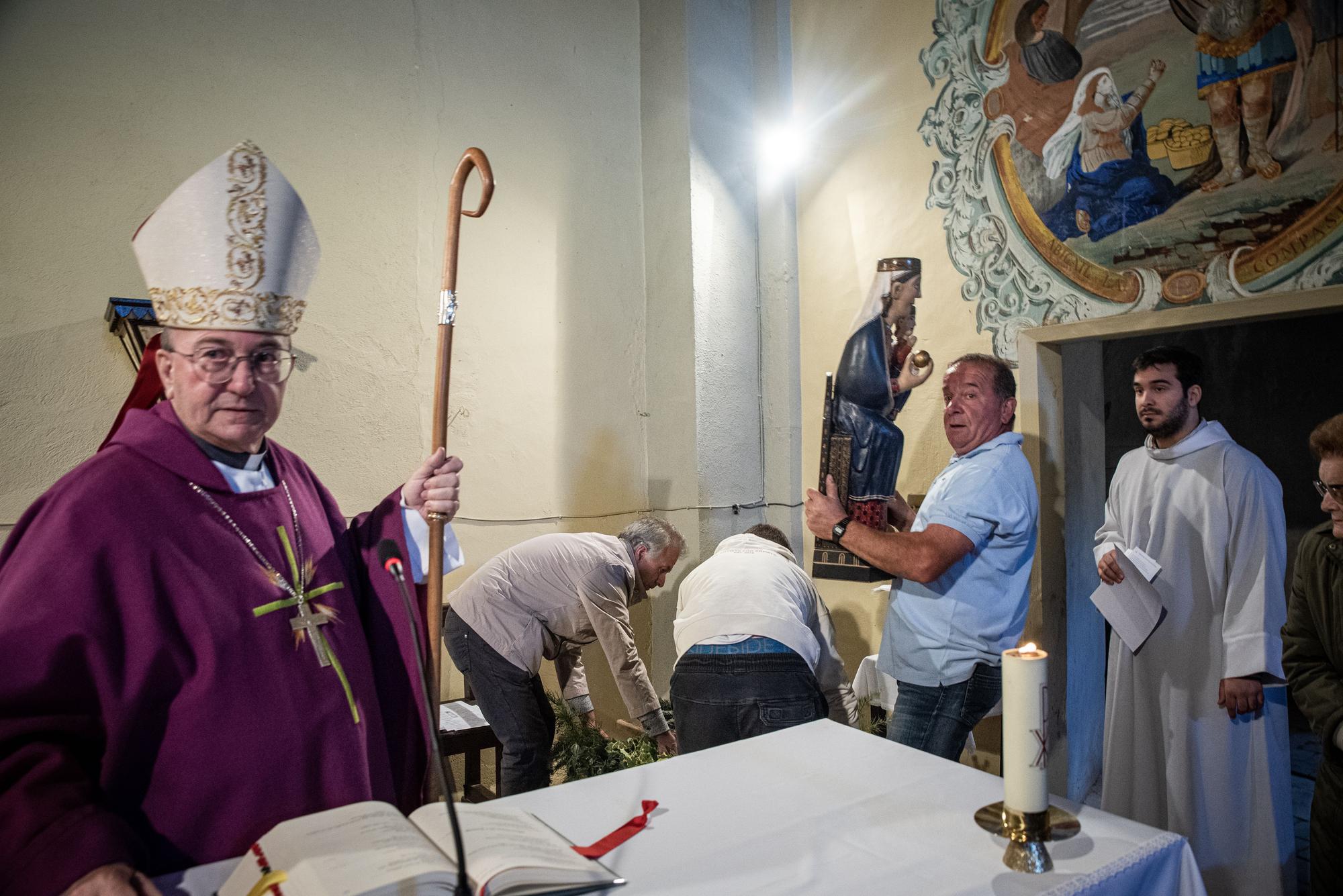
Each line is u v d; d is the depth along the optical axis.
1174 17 2.85
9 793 1.14
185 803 1.33
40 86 2.86
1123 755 2.92
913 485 3.59
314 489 1.72
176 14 3.10
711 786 1.51
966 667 2.60
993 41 3.34
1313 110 2.57
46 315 2.86
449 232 1.72
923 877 1.17
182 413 1.50
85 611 1.28
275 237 1.49
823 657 2.79
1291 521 5.00
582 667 3.55
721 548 2.97
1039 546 3.21
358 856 1.07
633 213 4.32
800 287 4.18
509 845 1.19
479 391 3.79
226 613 1.41
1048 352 3.26
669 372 4.20
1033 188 3.22
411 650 1.65
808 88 4.11
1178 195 2.85
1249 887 2.65
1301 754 4.08
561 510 4.03
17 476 2.81
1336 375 4.86
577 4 4.16
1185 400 2.79
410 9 3.64
